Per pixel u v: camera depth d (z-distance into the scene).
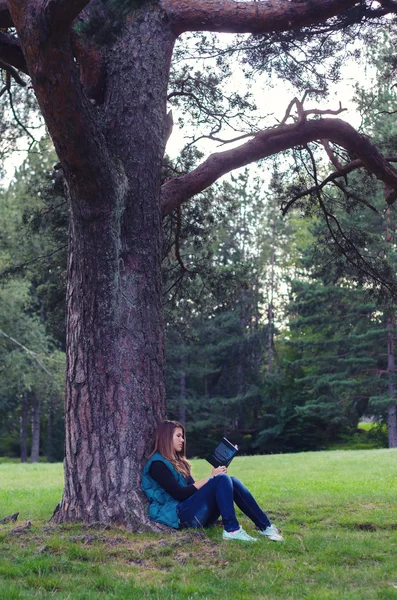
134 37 8.41
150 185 8.05
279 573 5.45
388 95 13.05
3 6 7.71
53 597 4.70
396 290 13.83
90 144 6.58
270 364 53.75
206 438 50.09
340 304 41.03
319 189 12.48
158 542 6.31
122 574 5.39
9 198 27.97
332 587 5.12
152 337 7.70
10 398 45.31
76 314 7.55
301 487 12.67
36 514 9.02
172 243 13.70
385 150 13.46
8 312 33.66
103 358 7.39
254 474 16.70
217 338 49.59
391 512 9.07
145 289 7.76
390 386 38.88
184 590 4.91
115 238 7.37
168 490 6.88
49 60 6.02
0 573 5.35
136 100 8.20
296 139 9.91
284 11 8.49
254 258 54.75
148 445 7.33
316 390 42.59
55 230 16.16
